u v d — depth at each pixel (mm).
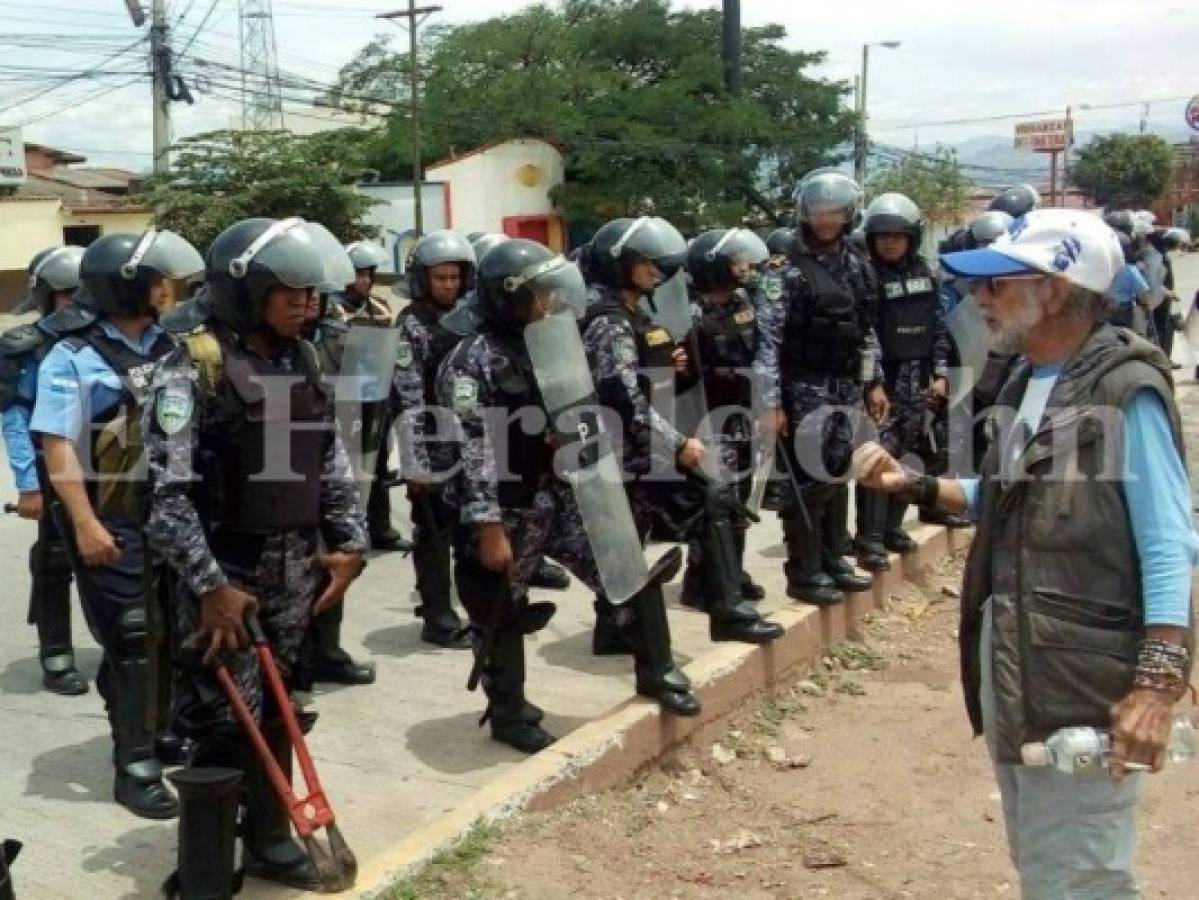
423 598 6152
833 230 6172
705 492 5801
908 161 49000
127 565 4180
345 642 6199
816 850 4484
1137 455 2709
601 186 36719
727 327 6344
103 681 4309
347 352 6027
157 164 30062
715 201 36281
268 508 3516
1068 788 2797
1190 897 4203
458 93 38812
